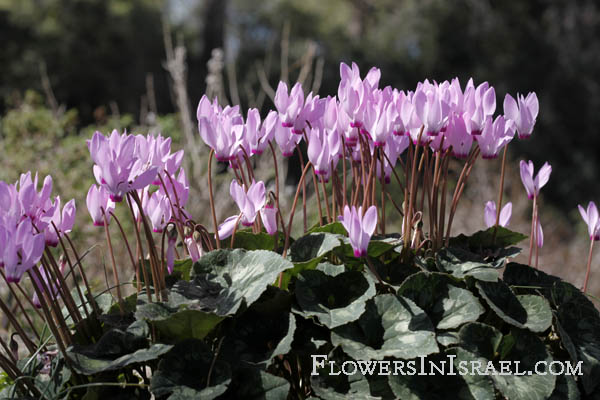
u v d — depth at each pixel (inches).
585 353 37.5
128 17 261.4
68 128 75.8
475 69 264.5
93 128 76.6
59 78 244.4
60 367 36.8
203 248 40.6
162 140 38.4
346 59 275.9
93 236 59.4
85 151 65.6
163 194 39.2
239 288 37.2
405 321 37.0
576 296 38.6
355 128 39.0
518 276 39.9
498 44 262.8
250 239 39.9
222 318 36.0
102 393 36.4
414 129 38.7
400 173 105.6
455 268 38.7
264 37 345.1
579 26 266.2
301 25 327.6
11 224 35.4
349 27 337.4
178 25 293.0
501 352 37.4
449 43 268.5
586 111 249.9
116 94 253.0
